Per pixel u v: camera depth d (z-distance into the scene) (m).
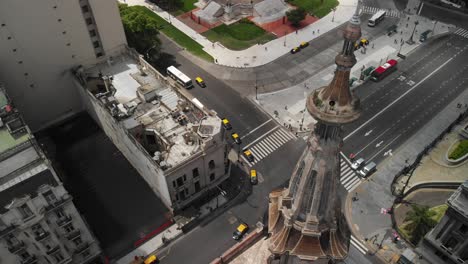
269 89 126.44
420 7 161.00
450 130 111.56
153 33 128.50
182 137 88.94
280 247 42.25
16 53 94.62
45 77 102.81
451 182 98.19
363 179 101.19
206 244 87.81
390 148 108.62
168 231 89.62
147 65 106.75
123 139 94.81
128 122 90.56
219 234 89.50
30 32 93.62
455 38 147.00
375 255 86.06
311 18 157.88
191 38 147.00
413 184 99.25
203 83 126.69
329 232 41.22
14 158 66.25
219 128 86.56
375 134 112.44
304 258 41.94
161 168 81.56
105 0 100.31
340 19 157.38
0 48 91.75
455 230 67.12
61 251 72.94
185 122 92.44
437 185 99.12
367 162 105.25
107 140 108.12
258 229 71.19
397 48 142.62
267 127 114.19
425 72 132.88
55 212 67.88
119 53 112.50
